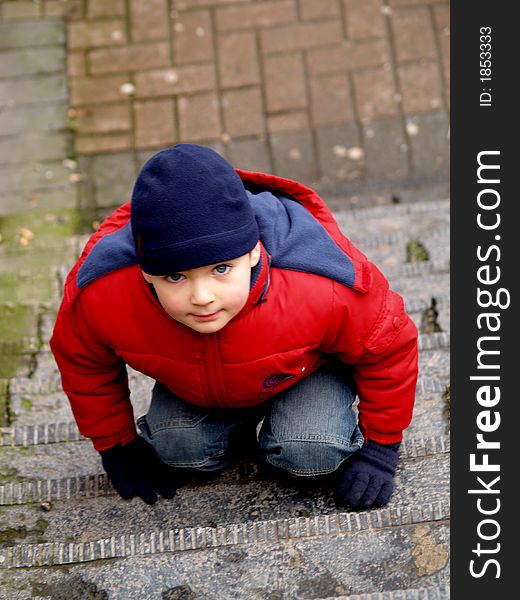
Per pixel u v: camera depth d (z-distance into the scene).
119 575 2.16
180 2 5.20
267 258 1.90
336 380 2.23
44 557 2.21
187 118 4.84
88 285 1.97
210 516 2.32
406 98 4.85
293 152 4.75
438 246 3.62
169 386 2.14
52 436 2.62
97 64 5.03
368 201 4.58
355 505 2.25
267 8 5.15
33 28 5.16
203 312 1.72
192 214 1.64
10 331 3.33
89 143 4.78
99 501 2.40
